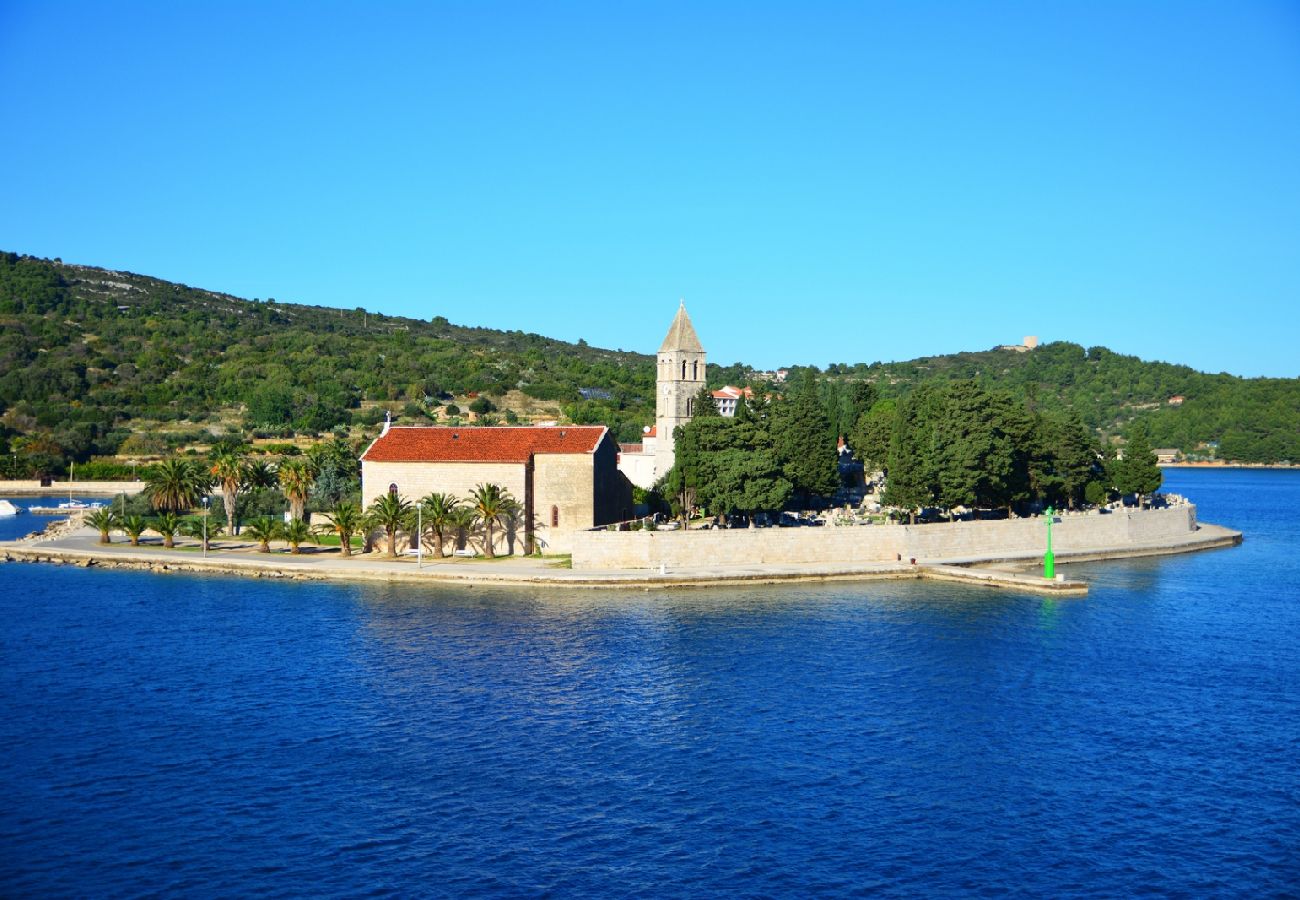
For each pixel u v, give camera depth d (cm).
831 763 6719
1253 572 14212
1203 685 8456
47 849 5559
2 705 7769
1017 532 14925
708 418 14600
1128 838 5744
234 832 5750
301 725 7338
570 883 5234
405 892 5150
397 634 9750
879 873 5356
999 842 5691
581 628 9988
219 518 17062
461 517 13162
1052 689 8281
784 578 12444
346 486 17062
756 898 5116
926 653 9244
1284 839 5747
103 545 15212
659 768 6612
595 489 13725
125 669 8688
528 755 6800
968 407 14862
